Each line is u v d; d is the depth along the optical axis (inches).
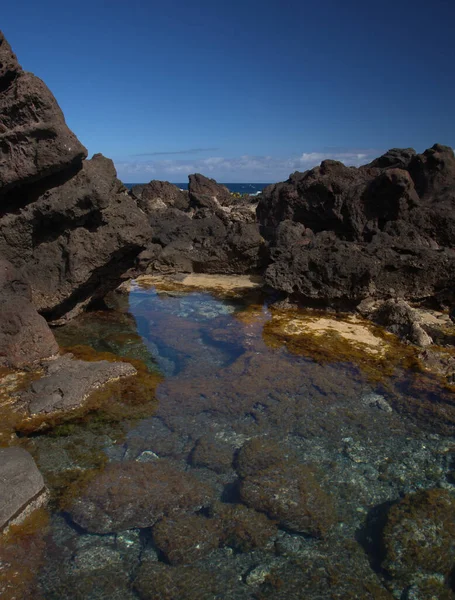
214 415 298.8
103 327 456.4
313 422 291.1
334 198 681.0
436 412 299.7
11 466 221.9
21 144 369.7
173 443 269.7
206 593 176.2
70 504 216.7
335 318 486.3
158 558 192.2
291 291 518.0
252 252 688.4
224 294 594.9
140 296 583.8
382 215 617.3
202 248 729.6
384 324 459.8
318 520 211.6
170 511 215.8
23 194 411.2
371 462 254.2
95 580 180.4
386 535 199.6
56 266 420.8
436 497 220.4
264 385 333.4
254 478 235.9
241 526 207.8
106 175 423.8
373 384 336.8
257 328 448.5
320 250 522.9
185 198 1344.7
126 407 302.7
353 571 187.0
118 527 206.5
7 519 198.4
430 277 504.4
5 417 279.4
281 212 776.3
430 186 627.5
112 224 422.6
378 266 490.0
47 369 332.2
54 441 265.1
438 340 412.8
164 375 352.2
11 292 380.5
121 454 257.1
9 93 372.8
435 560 189.0
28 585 175.8
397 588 179.0
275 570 186.9
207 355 391.2
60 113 381.1
